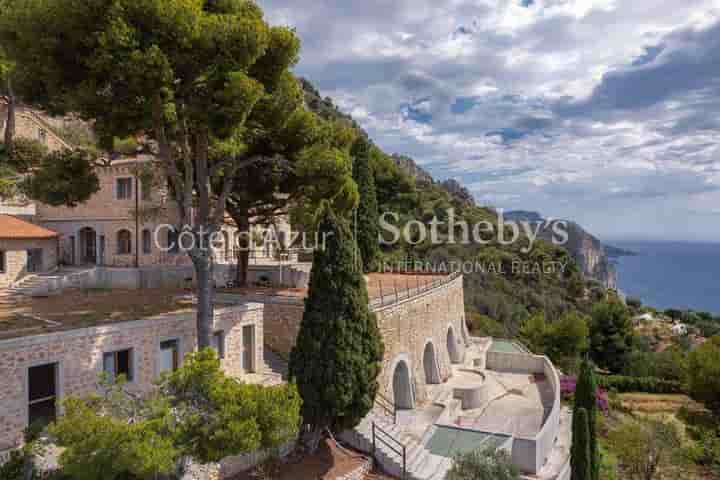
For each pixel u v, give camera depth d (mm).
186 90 13500
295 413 10047
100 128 14383
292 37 14695
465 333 39844
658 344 68688
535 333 46688
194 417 9070
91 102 12680
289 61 15148
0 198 29562
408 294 25422
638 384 40156
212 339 15594
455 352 34438
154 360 14453
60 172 15594
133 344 13812
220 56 12883
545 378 33062
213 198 24047
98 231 30828
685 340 66938
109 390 9578
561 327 44875
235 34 12656
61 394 12031
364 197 39531
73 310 17531
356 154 39719
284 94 16594
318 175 16766
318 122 21109
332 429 16047
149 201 28688
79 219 31484
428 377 28578
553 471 19844
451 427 21016
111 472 7961
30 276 24984
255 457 14680
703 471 24391
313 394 15000
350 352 15336
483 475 14102
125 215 29828
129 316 16188
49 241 27406
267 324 20953
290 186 22125
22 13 12062
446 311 33156
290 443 15789
